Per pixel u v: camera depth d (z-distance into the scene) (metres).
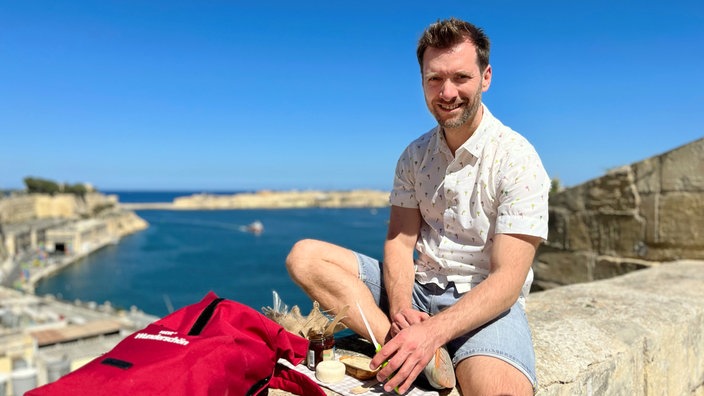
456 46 2.08
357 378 2.20
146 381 1.65
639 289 3.94
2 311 41.06
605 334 2.89
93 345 35.44
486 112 2.26
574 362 2.50
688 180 4.92
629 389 2.81
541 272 6.31
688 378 3.39
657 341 3.03
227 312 2.13
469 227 2.29
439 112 2.17
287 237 125.06
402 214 2.57
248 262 85.31
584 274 5.80
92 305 55.38
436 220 2.46
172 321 2.07
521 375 2.04
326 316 2.39
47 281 75.56
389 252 2.54
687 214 4.93
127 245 112.75
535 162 2.13
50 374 23.78
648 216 5.22
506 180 2.12
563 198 6.03
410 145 2.54
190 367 1.72
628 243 5.40
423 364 1.95
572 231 5.93
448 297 2.40
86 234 107.12
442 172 2.36
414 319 2.12
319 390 1.98
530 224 2.07
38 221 115.12
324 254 2.51
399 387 1.97
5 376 21.00
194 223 171.12
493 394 1.96
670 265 4.82
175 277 74.00
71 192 138.88
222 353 1.81
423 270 2.53
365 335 2.37
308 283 2.47
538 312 3.31
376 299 2.62
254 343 2.01
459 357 2.18
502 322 2.20
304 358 2.29
